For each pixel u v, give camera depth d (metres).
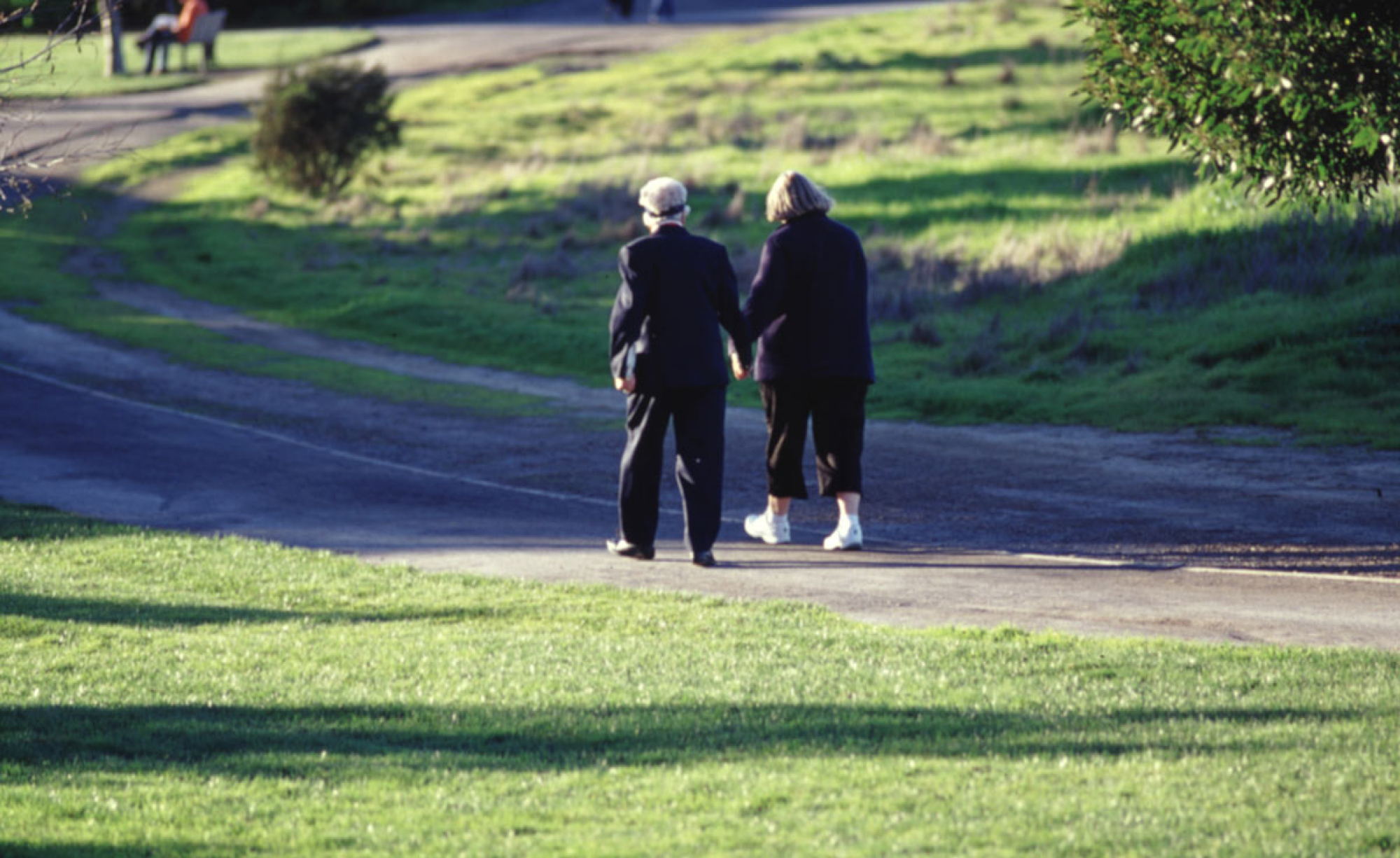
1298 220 73.69
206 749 18.61
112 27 190.88
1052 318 72.12
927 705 19.86
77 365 72.44
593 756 17.97
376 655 23.48
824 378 32.34
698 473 31.36
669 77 161.12
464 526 37.59
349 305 89.94
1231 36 34.12
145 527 36.59
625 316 30.64
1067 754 17.47
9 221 119.81
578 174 125.69
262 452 51.03
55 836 15.26
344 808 16.12
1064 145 112.06
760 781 16.58
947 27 162.12
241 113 166.25
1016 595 28.09
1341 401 51.22
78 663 23.09
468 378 71.00
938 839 14.36
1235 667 21.59
